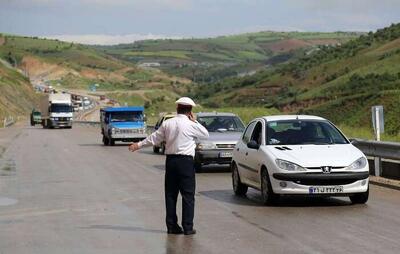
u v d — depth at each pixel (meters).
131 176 24.91
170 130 12.65
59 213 15.85
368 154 22.39
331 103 146.12
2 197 18.97
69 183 22.59
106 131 49.03
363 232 12.62
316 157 15.97
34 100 194.88
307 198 17.77
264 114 71.88
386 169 22.08
